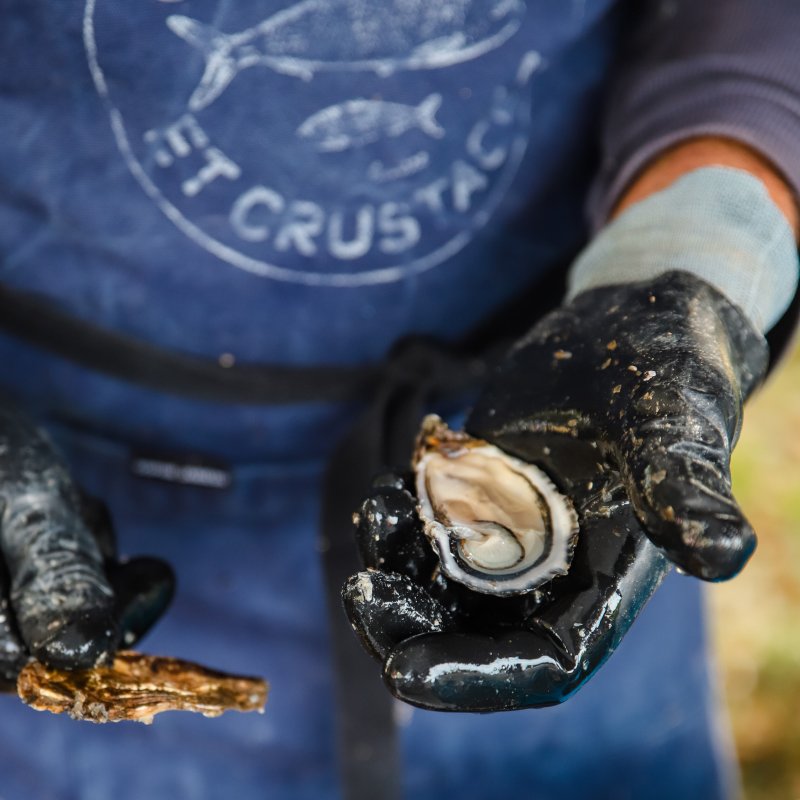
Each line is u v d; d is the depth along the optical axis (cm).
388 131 122
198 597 133
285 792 135
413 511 112
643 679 135
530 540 111
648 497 105
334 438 131
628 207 121
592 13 124
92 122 120
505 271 129
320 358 129
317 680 134
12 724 133
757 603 208
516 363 115
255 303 126
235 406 129
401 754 130
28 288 126
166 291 125
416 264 127
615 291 115
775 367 122
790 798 178
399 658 106
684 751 137
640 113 124
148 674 114
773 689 194
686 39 124
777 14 123
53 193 122
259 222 124
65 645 111
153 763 133
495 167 126
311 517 132
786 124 122
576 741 135
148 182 122
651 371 109
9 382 129
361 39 120
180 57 119
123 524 132
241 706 114
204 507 132
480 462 114
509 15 122
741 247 117
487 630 109
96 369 127
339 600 129
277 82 120
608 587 108
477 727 133
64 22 118
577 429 112
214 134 121
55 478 116
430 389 129
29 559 114
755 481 228
